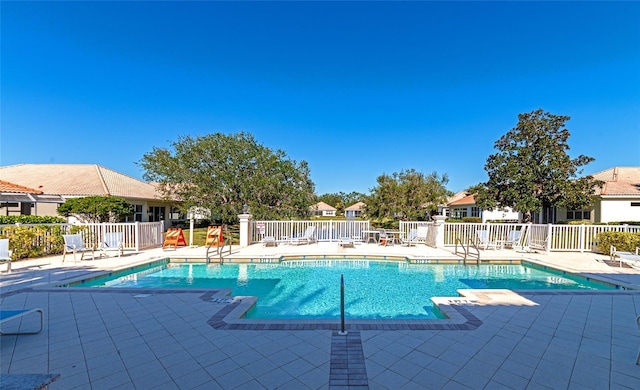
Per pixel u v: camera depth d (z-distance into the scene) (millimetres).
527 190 18719
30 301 5402
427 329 4207
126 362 3270
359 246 13641
